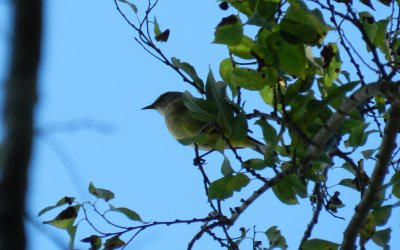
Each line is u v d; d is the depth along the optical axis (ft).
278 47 27.17
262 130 28.60
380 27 30.07
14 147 8.82
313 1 28.58
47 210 29.37
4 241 8.66
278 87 28.86
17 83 8.94
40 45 9.07
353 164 30.81
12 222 8.72
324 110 29.27
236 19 26.84
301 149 28.63
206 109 28.99
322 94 29.89
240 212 29.58
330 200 32.65
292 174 28.55
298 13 26.48
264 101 31.14
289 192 28.58
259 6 27.61
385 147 28.94
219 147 29.01
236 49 29.09
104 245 29.43
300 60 27.07
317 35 26.86
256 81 28.81
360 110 31.53
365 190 31.07
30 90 8.98
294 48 27.04
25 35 9.01
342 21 28.32
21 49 8.98
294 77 29.12
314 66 28.66
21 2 9.01
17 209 8.75
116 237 29.43
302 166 28.22
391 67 28.86
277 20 27.76
